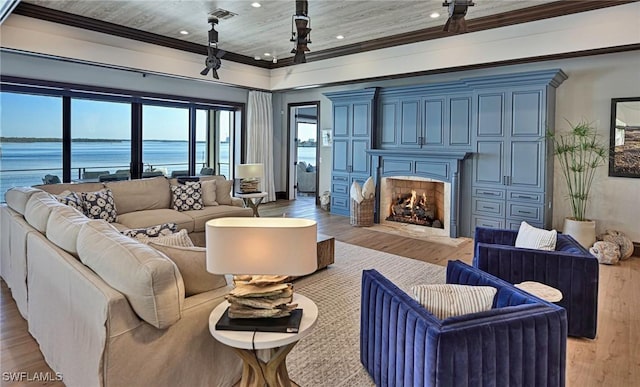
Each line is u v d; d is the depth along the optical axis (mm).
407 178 6473
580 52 4457
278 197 9445
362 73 6445
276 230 1639
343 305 3307
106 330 1626
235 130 8602
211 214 4996
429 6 4574
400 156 6512
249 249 1642
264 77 7883
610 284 3891
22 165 5672
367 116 6953
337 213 7586
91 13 4906
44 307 2402
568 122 5270
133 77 6605
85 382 1844
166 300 1717
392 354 1952
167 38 6020
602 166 5055
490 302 1848
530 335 1703
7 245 3447
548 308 1820
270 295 1791
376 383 2160
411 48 5809
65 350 2092
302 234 1649
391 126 6773
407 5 4531
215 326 1738
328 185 8391
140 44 5867
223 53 5027
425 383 1647
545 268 2859
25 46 4770
